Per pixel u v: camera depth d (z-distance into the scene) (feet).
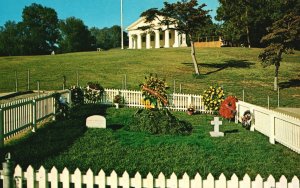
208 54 216.74
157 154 41.91
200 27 152.87
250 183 22.44
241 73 157.79
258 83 138.00
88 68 161.27
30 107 53.78
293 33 117.19
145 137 51.65
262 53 126.31
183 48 255.70
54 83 126.82
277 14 278.26
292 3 178.70
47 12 449.89
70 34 449.06
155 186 23.06
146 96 61.26
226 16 299.79
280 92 121.19
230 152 43.47
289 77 151.33
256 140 50.96
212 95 78.64
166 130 54.85
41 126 58.85
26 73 147.95
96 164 37.68
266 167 37.29
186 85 127.44
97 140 48.91
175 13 148.87
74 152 42.37
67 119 67.10
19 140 47.96
